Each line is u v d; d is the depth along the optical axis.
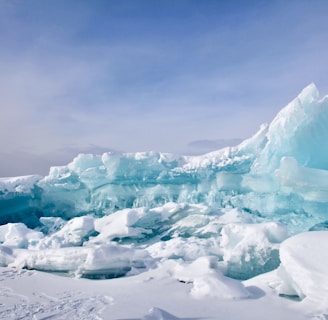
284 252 7.77
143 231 15.89
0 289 8.69
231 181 19.03
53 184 23.19
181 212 16.45
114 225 15.80
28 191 22.86
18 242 16.31
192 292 7.98
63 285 9.12
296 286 7.39
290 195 17.19
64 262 10.56
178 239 14.38
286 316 6.27
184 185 20.69
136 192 21.61
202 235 15.42
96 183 22.48
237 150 20.80
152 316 5.77
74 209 22.97
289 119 17.92
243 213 16.23
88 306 7.05
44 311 6.74
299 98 18.09
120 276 10.17
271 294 7.73
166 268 10.20
